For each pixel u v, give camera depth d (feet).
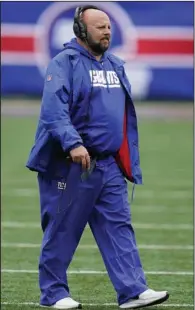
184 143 186.50
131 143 63.67
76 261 84.53
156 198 123.34
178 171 149.48
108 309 64.64
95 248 91.09
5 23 244.83
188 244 92.89
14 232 99.40
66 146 59.26
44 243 64.03
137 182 63.98
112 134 61.93
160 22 241.96
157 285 74.28
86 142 61.77
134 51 242.99
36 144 61.67
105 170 62.59
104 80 61.98
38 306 65.21
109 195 63.10
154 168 152.56
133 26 241.55
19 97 248.11
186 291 71.87
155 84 245.45
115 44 241.96
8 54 246.68
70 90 60.95
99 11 61.72
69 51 61.52
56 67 61.00
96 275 78.54
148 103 245.65
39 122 61.52
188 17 242.17
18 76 247.70
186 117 228.84
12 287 73.31
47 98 60.23
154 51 244.01
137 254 63.36
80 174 62.13
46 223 64.13
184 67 244.83
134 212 112.57
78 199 62.59
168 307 65.62
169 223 105.40
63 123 59.57
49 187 63.05
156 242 93.86
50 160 62.03
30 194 126.52
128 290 62.34
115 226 63.21
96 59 62.03
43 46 244.83
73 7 241.35
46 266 64.08
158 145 183.01
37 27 244.22
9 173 146.20
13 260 84.69
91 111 61.62
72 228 63.36
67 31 242.78
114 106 62.08
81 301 67.92
